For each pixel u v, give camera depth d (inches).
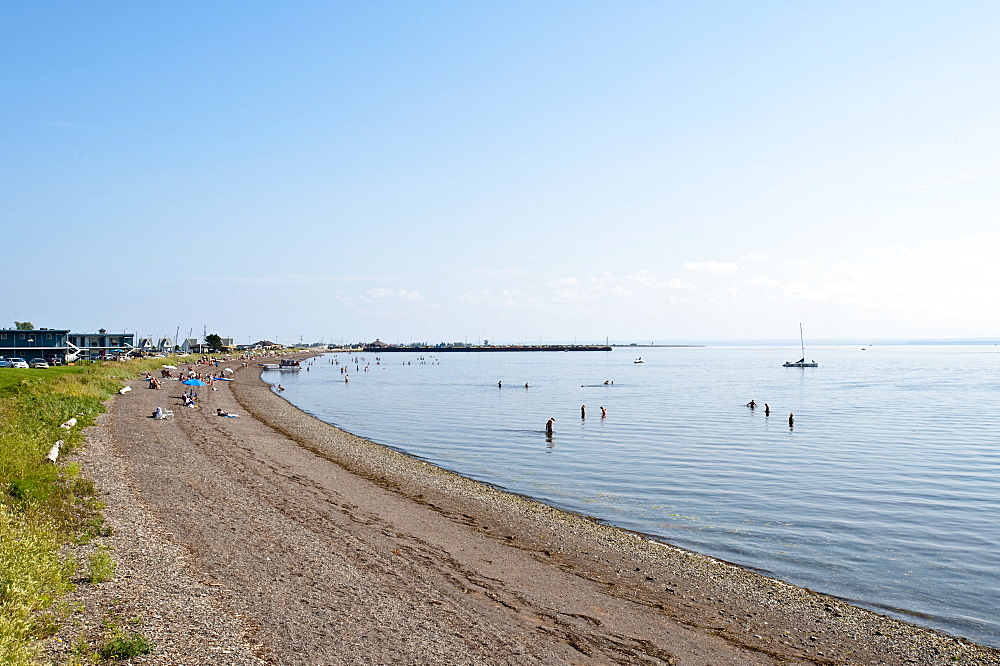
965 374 6156.5
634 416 2783.0
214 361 6540.4
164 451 1300.4
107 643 435.8
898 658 621.3
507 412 2935.5
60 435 1187.9
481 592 690.8
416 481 1347.2
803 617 712.4
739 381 5315.0
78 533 673.6
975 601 780.6
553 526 1046.4
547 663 527.5
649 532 1050.7
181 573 608.1
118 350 5659.5
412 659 495.2
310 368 7716.5
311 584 633.6
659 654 582.6
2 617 405.7
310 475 1277.1
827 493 1336.1
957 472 1568.7
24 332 4471.0
